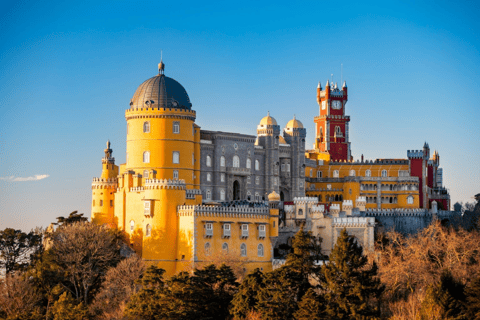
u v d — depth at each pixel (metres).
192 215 196.25
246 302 160.62
